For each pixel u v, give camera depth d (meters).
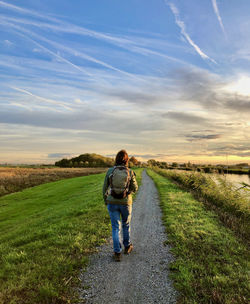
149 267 3.54
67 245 4.49
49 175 39.69
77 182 26.36
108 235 5.14
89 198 11.73
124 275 3.29
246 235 4.89
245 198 7.08
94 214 7.25
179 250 4.12
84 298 2.75
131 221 6.61
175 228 5.43
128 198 3.87
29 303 2.62
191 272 3.24
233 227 5.38
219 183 9.09
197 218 6.41
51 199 16.36
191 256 3.82
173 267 3.44
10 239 6.23
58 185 25.36
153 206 8.76
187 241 4.51
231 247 4.13
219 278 3.02
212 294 2.67
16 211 13.76
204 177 11.48
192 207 7.82
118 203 3.81
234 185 8.23
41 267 3.50
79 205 9.74
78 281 3.12
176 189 13.30
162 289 2.90
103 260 3.81
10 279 3.19
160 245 4.51
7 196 21.28
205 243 4.38
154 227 5.85
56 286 2.96
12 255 4.10
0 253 4.53
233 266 3.44
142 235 5.22
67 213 8.04
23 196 20.06
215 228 5.37
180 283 2.98
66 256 3.94
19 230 7.20
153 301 2.66
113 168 3.93
